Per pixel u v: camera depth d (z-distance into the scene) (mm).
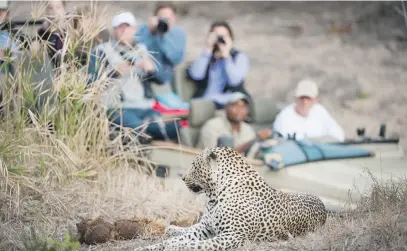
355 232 9781
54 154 12312
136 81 14273
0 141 11797
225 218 9844
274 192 10094
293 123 15406
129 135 13203
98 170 12711
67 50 13273
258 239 9891
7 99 12523
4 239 10352
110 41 14016
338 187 12164
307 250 9430
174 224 11047
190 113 14906
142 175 13117
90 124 12898
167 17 16922
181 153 13742
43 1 13984
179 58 17031
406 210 10375
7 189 11680
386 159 13773
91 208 11781
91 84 12867
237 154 10188
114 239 10469
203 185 10195
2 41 13000
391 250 9203
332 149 13773
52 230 10922
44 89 13062
